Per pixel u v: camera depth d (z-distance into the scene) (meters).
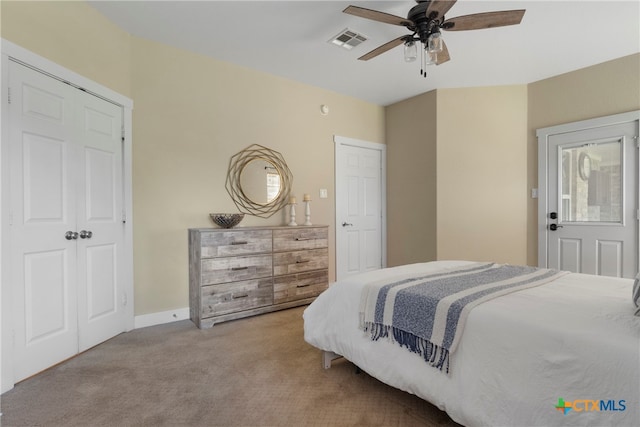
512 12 1.93
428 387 1.43
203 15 2.54
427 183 4.15
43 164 2.06
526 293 1.56
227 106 3.33
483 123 3.92
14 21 1.89
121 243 2.70
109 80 2.58
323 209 4.09
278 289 3.27
